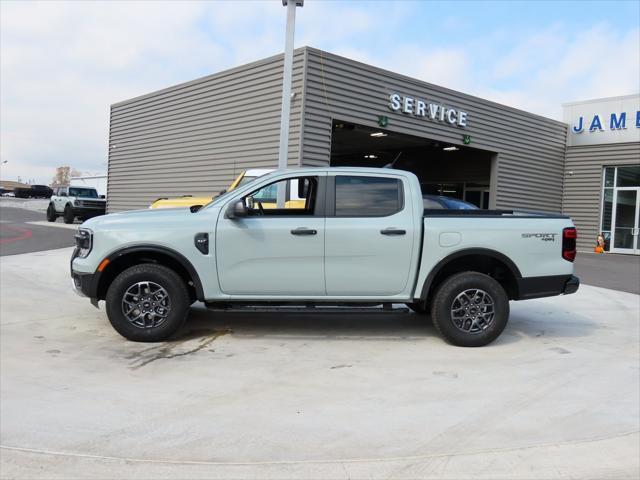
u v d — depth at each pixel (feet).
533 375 17.02
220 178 54.13
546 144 69.10
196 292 19.52
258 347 19.47
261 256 19.39
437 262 19.71
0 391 14.66
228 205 19.62
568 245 20.34
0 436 12.01
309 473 10.71
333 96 45.98
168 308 19.45
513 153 64.44
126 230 19.33
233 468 10.84
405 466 11.09
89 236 19.58
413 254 19.65
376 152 81.87
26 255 42.14
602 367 18.03
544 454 11.73
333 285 19.66
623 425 13.35
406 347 19.89
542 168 68.85
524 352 19.67
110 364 17.21
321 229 19.42
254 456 11.36
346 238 19.45
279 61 46.83
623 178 68.33
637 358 19.25
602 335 22.70
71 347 18.92
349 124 48.52
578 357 19.17
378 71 49.29
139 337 19.45
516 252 19.95
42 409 13.55
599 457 11.64
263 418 13.30
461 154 76.79
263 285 19.60
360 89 47.98
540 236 20.12
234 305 20.01
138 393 14.79
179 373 16.51
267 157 48.08
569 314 27.07
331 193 19.88
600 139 69.41
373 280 19.65
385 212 19.81
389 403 14.44
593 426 13.25
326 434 12.48
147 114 66.23
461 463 11.25
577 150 71.36
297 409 13.91
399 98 50.80
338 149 78.89
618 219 68.85
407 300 19.97
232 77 52.54
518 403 14.65
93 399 14.28
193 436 12.23
